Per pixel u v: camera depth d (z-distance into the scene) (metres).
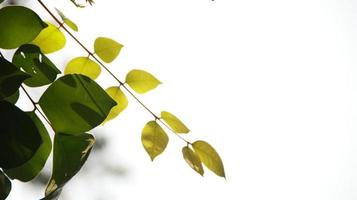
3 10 0.75
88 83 0.76
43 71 0.77
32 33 0.76
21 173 0.74
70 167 0.74
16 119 0.72
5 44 0.75
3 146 0.71
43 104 0.75
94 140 0.75
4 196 0.72
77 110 0.75
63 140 0.74
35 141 0.72
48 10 0.80
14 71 0.73
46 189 0.73
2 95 0.73
